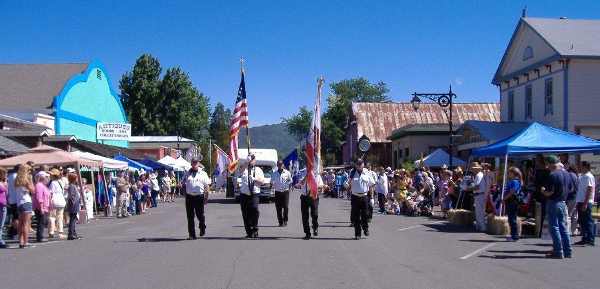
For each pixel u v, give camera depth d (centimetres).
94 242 1496
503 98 3553
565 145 1745
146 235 1670
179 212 2777
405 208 2517
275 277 977
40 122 3350
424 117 6288
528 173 2309
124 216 2492
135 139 6881
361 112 6325
